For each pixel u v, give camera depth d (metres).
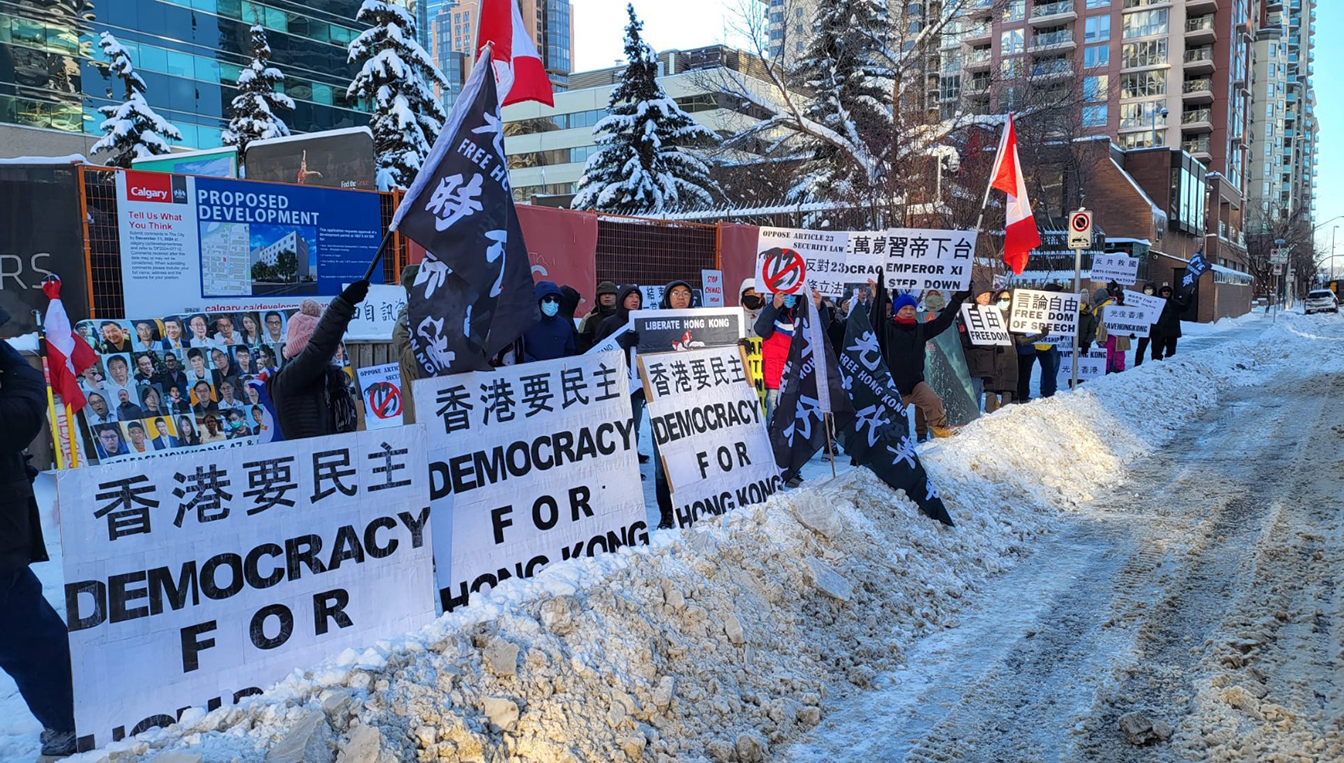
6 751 3.44
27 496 3.33
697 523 5.43
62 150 35.75
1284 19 137.50
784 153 28.33
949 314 8.88
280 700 3.18
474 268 4.46
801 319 7.05
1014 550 6.83
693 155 31.89
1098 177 45.50
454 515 4.43
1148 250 44.38
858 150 21.48
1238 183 89.50
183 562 3.31
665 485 6.44
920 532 6.42
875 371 6.97
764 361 8.26
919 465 6.85
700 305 13.24
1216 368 18.03
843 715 4.23
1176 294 19.12
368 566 3.83
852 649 4.88
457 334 4.49
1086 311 15.52
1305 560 6.23
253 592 3.49
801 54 26.55
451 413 4.50
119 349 7.03
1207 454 10.55
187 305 8.45
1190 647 4.88
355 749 3.00
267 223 8.94
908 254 8.62
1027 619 5.43
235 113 29.22
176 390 7.29
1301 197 150.00
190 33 40.50
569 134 83.56
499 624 3.84
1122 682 4.49
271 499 3.57
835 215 20.17
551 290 6.35
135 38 38.50
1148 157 50.84
